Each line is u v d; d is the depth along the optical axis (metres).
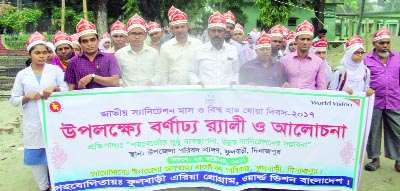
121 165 4.22
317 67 4.55
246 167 4.29
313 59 4.57
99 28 17.20
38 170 4.42
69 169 4.16
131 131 4.18
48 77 4.23
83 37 4.14
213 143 4.26
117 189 4.26
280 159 4.29
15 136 7.32
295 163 4.30
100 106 4.11
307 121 4.22
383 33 5.16
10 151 6.42
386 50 5.20
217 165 4.29
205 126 4.23
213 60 4.63
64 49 5.17
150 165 4.25
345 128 4.24
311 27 4.48
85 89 4.08
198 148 4.27
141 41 4.62
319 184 4.34
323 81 4.59
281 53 7.24
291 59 4.62
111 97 4.11
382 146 6.62
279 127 4.23
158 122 4.19
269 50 4.45
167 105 4.17
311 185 4.34
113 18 22.61
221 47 4.67
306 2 24.30
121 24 5.99
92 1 17.97
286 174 4.32
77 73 4.25
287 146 4.27
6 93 10.98
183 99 4.17
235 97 4.18
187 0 24.08
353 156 4.29
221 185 4.30
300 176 4.32
